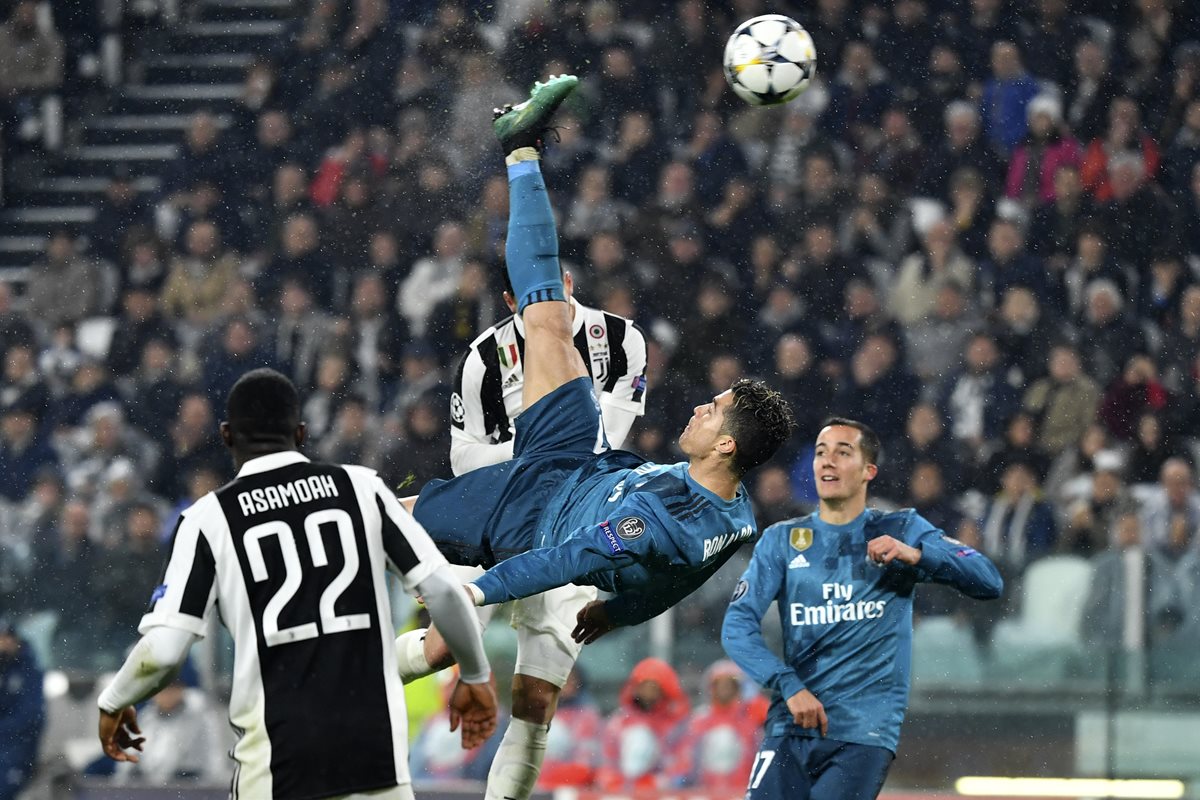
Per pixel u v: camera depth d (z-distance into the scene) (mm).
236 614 15641
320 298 47531
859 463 22719
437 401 43844
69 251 50469
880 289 44250
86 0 58344
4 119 57406
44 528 42594
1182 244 45875
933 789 32250
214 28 59312
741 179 46250
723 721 30688
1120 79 48250
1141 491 39062
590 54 49844
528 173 20812
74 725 34375
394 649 15969
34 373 48719
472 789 31531
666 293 43938
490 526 19953
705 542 18938
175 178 50969
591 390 20453
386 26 51281
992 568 22375
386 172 49188
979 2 48875
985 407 41719
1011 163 46688
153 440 45094
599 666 32312
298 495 15961
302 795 15367
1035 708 32094
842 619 22391
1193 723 31562
